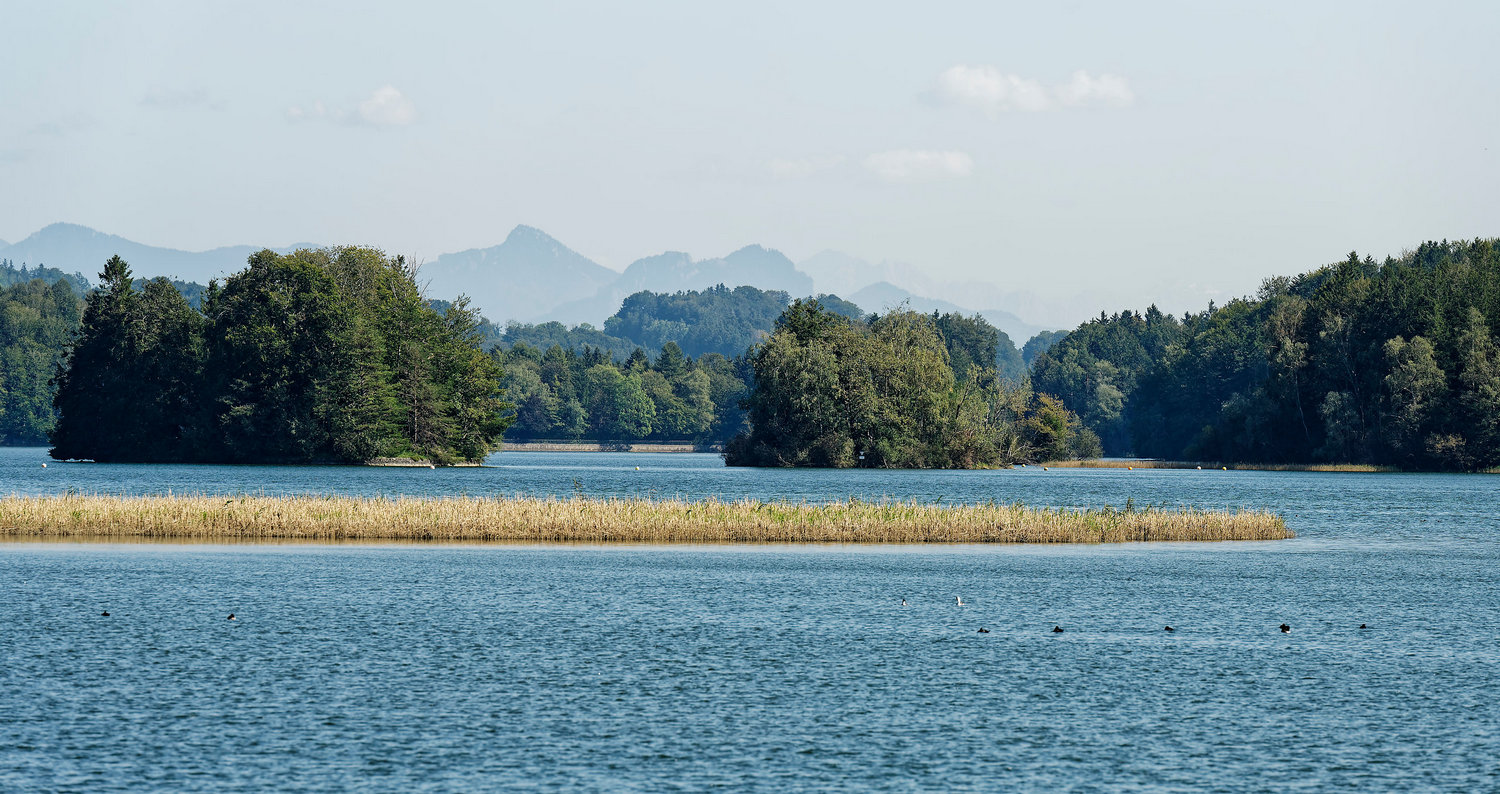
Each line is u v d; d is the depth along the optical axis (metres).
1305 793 50.75
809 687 67.06
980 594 99.81
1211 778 52.53
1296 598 99.12
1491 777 52.88
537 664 71.75
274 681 66.69
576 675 69.12
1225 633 83.69
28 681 65.69
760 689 66.50
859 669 71.50
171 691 64.19
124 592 94.44
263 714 60.31
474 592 97.38
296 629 81.00
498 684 66.81
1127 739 57.97
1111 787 51.28
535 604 92.06
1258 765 54.31
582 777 51.78
